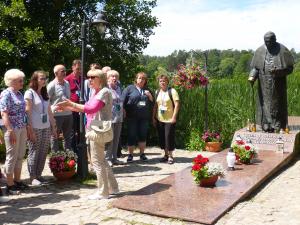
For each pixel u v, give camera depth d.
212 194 4.11
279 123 6.50
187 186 4.41
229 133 8.10
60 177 4.86
